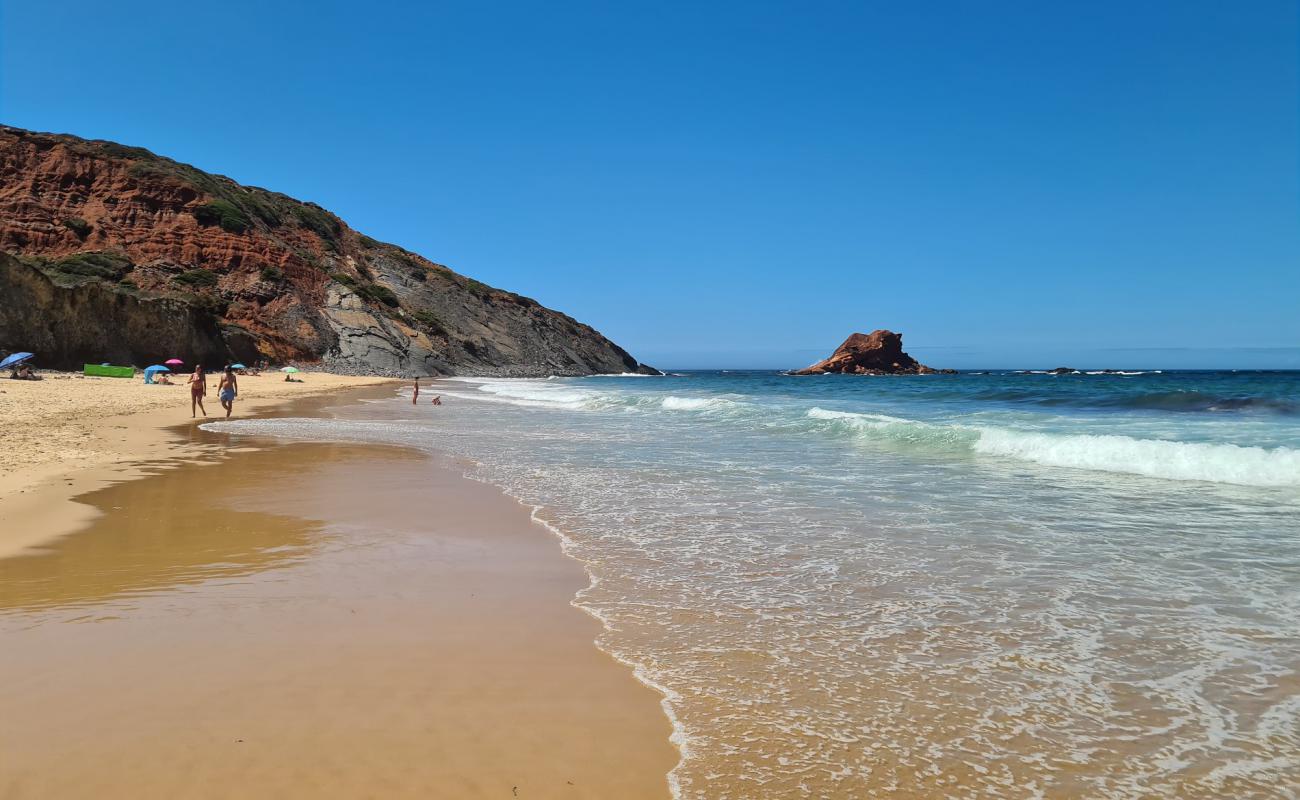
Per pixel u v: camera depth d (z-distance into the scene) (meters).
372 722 3.42
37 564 6.14
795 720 3.52
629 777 3.00
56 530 7.38
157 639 4.44
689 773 3.03
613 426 21.03
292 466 12.37
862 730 3.42
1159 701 3.72
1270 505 8.76
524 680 3.93
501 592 5.51
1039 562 6.33
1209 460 10.70
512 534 7.46
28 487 9.39
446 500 9.37
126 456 12.84
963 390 38.34
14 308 47.19
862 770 3.07
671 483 10.70
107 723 3.37
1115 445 11.91
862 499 9.35
